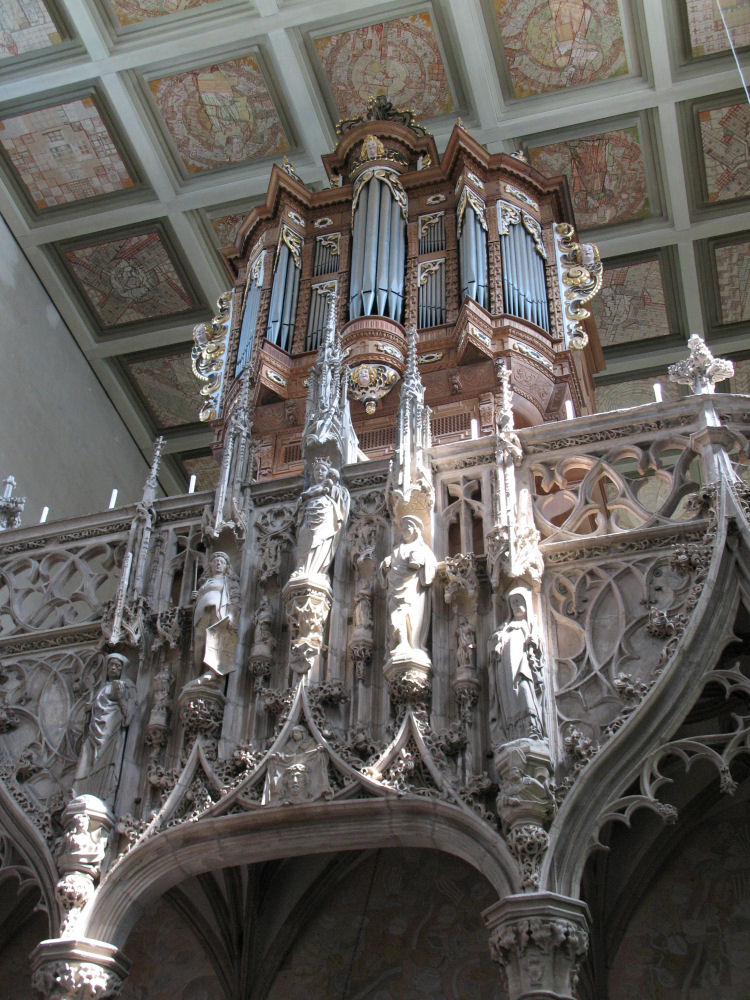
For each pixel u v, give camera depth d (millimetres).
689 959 8773
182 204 18688
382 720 8570
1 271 18031
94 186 18547
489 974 9102
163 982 9781
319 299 15289
